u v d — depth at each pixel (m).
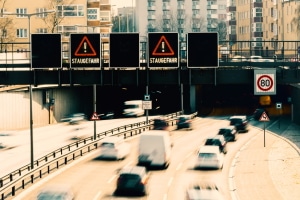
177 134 69.06
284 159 47.06
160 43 33.47
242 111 100.62
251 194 34.44
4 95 70.25
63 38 109.25
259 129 73.56
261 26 156.12
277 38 142.62
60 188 29.50
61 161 47.91
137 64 33.69
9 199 32.91
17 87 73.31
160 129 72.00
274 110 100.31
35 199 30.00
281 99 105.62
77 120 85.38
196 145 58.88
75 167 45.28
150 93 106.50
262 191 35.12
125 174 34.69
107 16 130.12
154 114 104.38
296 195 33.53
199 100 103.56
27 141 62.53
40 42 34.28
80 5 111.38
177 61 33.47
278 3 141.00
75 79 35.44
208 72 35.28
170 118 80.38
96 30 115.50
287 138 62.16
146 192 34.91
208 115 95.44
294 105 80.69
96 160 48.88
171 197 34.75
